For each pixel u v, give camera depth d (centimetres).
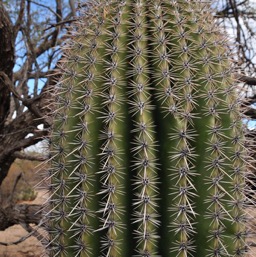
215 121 61
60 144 62
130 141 58
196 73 62
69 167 60
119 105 59
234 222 60
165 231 57
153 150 57
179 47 61
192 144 60
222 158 60
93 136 59
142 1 65
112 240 56
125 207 57
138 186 57
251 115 107
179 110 59
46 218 64
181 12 65
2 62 132
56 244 60
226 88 62
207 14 68
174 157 57
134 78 60
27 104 118
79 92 62
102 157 59
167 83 59
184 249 56
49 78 120
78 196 59
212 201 58
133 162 58
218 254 58
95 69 62
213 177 58
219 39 67
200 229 58
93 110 60
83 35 66
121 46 62
